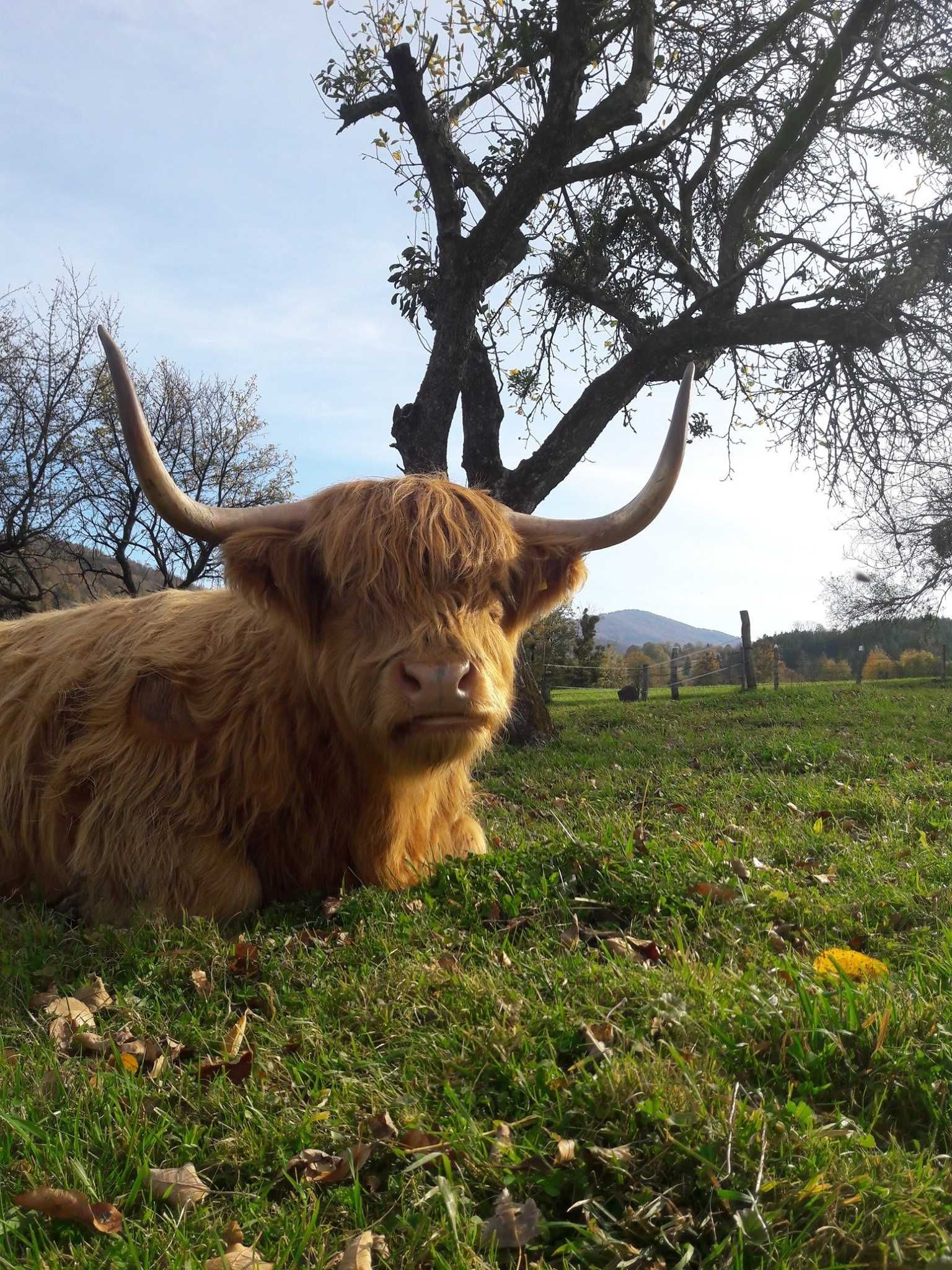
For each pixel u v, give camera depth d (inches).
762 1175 34.4
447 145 209.6
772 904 66.7
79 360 385.4
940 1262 30.7
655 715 292.2
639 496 77.3
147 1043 49.8
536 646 439.2
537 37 187.5
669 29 229.8
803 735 194.4
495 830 102.9
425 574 64.9
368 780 73.8
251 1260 32.4
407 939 61.7
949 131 219.5
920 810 101.8
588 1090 40.3
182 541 405.1
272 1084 44.6
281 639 72.9
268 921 69.3
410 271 211.0
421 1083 43.6
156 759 72.7
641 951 59.7
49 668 82.4
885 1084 41.2
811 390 235.8
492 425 234.4
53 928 67.5
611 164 204.7
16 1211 34.9
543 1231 33.7
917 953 56.4
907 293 213.9
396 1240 34.1
